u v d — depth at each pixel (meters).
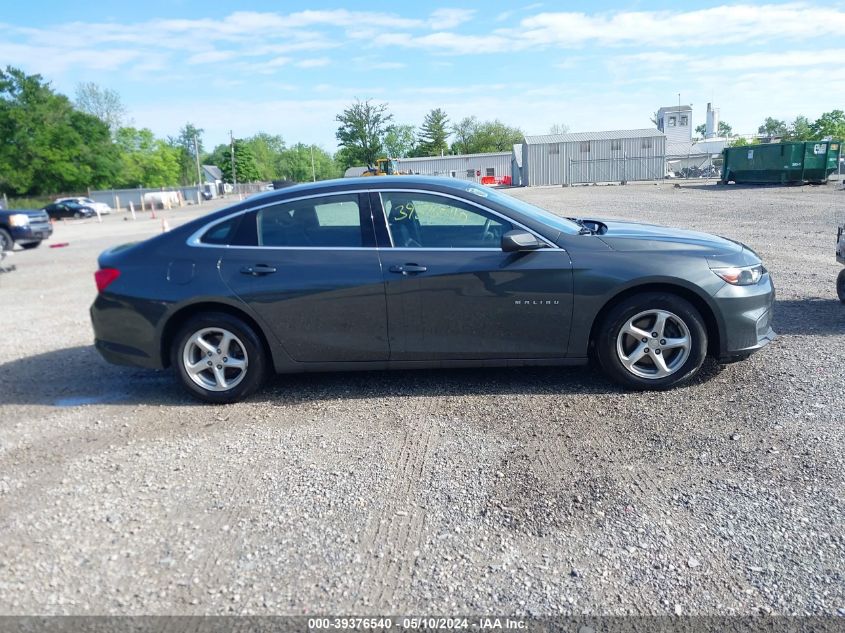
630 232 5.00
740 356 4.71
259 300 4.72
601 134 59.88
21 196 72.94
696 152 85.38
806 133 98.38
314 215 4.85
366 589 2.70
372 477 3.64
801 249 11.03
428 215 4.77
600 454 3.79
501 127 118.12
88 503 3.47
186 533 3.15
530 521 3.14
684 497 3.29
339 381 5.27
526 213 4.79
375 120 87.38
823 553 2.79
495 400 4.68
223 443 4.19
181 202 69.56
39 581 2.82
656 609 2.51
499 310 4.63
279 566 2.87
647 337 4.62
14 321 8.22
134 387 5.41
